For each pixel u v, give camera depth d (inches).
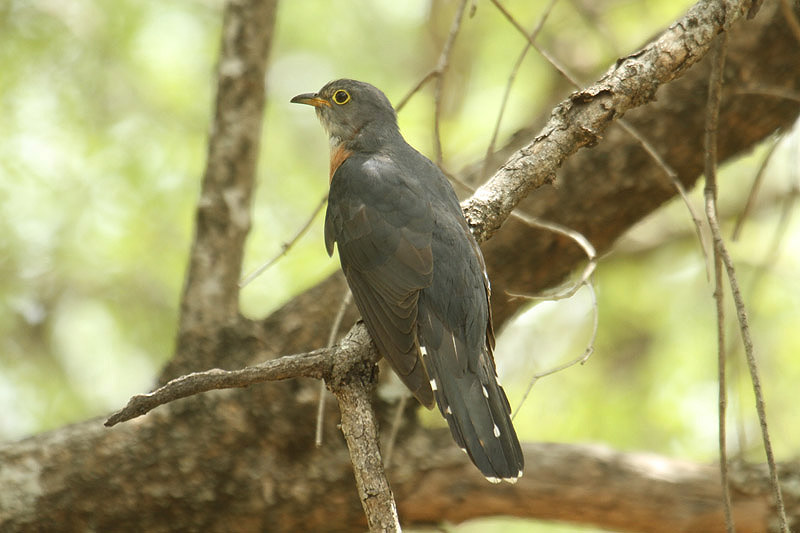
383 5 705.6
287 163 663.8
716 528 397.1
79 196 591.8
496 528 618.8
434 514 411.8
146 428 397.4
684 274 669.9
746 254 642.8
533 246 435.5
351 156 392.2
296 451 401.1
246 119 432.5
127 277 618.8
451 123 627.2
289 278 585.9
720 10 303.1
